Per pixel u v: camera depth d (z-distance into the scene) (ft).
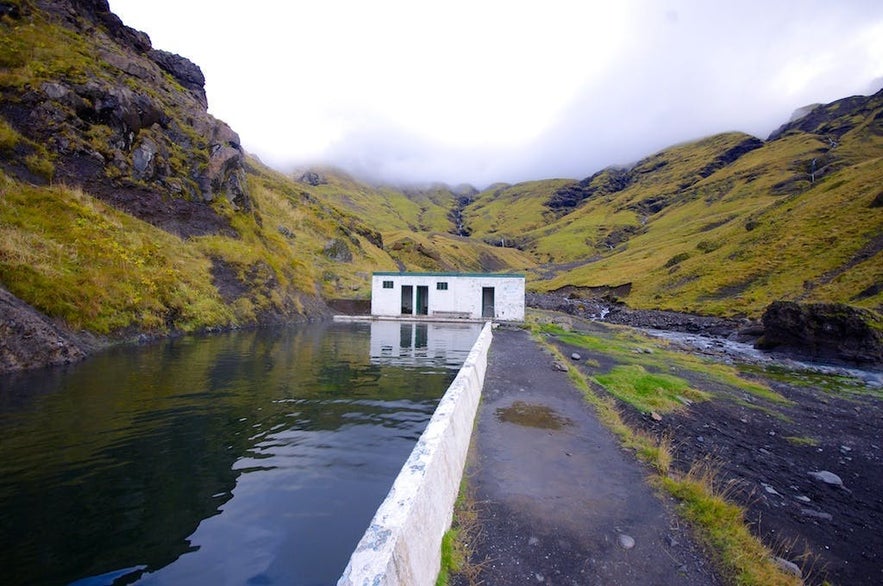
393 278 128.47
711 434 35.47
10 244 50.90
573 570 15.43
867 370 79.00
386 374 49.65
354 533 18.49
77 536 17.38
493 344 71.92
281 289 107.86
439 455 17.75
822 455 34.09
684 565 16.07
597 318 188.75
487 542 16.84
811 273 152.35
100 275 60.23
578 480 22.75
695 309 170.19
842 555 19.38
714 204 515.09
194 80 170.09
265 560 16.49
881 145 477.36
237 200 119.96
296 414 34.22
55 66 87.20
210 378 43.83
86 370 43.29
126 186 87.20
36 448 25.11
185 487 21.89
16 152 70.69
